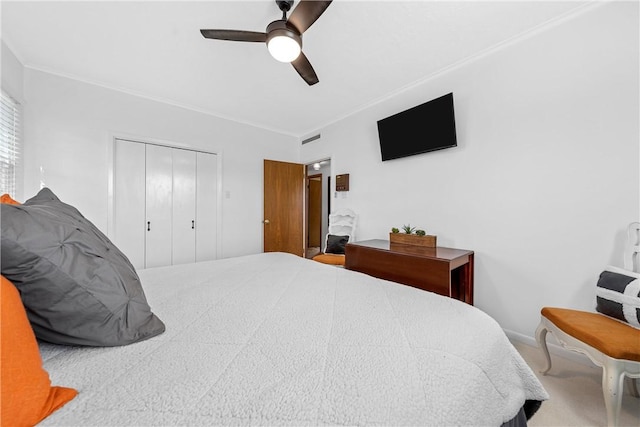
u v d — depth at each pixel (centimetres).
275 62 231
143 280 146
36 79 239
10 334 48
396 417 52
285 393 57
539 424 122
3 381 45
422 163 266
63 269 65
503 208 207
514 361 92
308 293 127
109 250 86
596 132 164
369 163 326
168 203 325
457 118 236
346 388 59
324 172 614
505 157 206
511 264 203
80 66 239
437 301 116
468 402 60
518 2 163
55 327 69
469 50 213
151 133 306
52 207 84
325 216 616
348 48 210
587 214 168
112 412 51
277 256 225
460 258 202
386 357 71
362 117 334
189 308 106
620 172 157
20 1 161
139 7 167
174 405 53
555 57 180
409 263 211
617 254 157
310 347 76
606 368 117
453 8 168
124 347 74
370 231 325
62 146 253
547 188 185
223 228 371
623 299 136
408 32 190
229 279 151
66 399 53
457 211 238
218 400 54
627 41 154
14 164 220
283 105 329
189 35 195
